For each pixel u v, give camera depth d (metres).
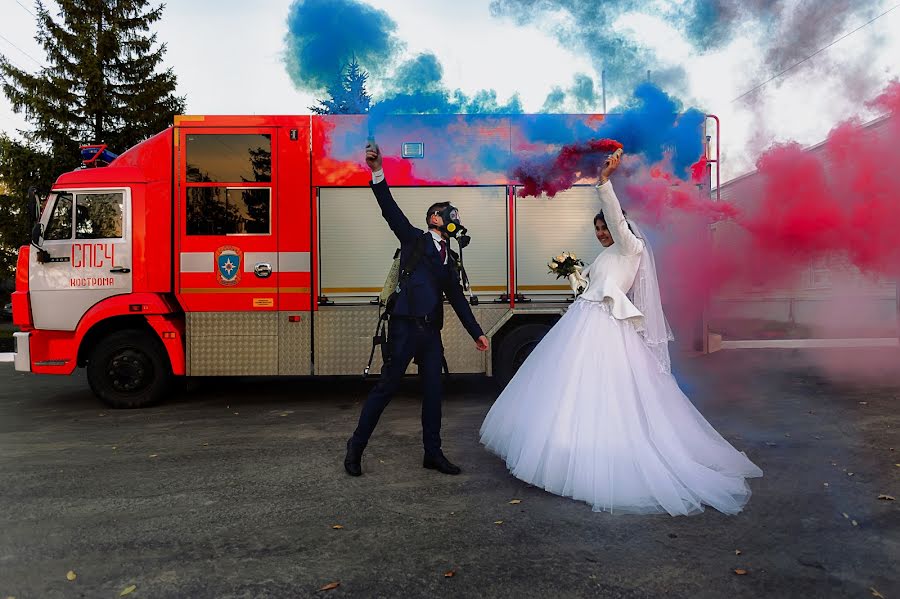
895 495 3.23
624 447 3.03
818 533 2.74
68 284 5.86
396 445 4.39
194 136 5.88
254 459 4.07
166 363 6.04
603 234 3.65
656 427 3.10
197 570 2.43
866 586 2.26
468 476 3.62
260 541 2.71
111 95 14.11
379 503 3.18
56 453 4.29
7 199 13.64
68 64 13.86
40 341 5.92
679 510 2.88
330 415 5.53
